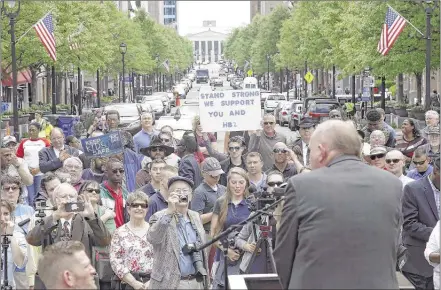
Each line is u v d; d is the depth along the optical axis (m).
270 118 15.20
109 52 68.31
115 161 11.38
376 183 5.41
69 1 50.09
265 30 121.31
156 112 61.62
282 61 97.94
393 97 77.56
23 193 13.66
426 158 11.96
